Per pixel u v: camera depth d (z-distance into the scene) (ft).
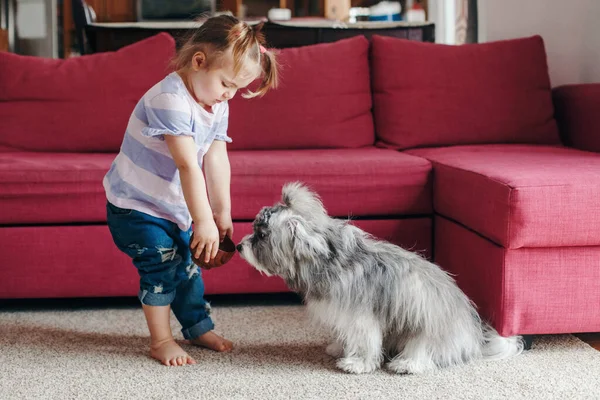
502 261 4.97
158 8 11.93
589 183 4.85
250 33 4.62
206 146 5.08
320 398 4.33
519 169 5.35
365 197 6.36
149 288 5.03
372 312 4.67
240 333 5.74
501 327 5.01
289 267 4.64
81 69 7.71
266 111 7.70
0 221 6.16
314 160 6.46
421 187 6.42
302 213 4.72
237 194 6.23
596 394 4.37
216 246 4.69
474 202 5.39
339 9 12.10
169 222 5.06
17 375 4.76
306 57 7.95
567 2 9.19
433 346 4.75
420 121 7.88
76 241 6.23
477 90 7.96
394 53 8.05
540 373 4.75
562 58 9.30
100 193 6.16
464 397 4.34
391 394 4.39
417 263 4.87
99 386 4.55
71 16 11.86
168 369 4.88
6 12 11.79
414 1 11.76
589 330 5.08
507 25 9.40
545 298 5.00
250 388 4.51
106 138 7.54
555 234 4.85
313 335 5.67
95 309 6.50
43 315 6.30
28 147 7.50
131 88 7.64
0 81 7.63
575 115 7.94
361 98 7.97
